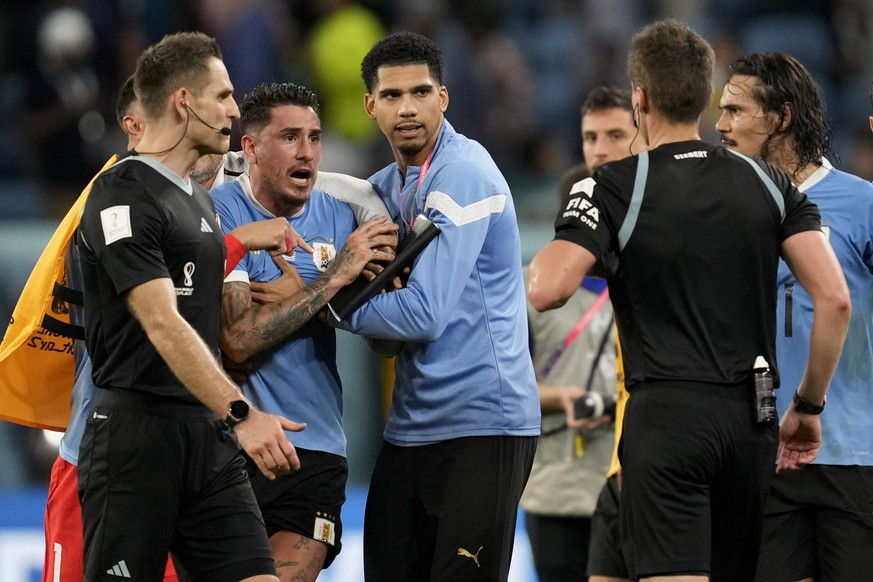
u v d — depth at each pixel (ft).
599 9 152.25
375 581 57.41
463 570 54.44
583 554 70.90
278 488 56.34
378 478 57.52
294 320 53.83
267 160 56.03
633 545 48.73
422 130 55.83
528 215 121.90
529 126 142.31
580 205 49.06
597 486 69.31
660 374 48.37
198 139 50.31
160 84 49.98
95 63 126.82
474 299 55.42
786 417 52.34
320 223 57.77
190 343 47.03
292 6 142.82
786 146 56.39
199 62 50.11
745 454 48.47
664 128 50.24
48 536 56.80
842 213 55.98
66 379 57.41
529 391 56.70
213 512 50.47
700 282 48.24
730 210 48.47
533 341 71.51
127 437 49.08
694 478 48.19
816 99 56.18
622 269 49.14
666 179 48.80
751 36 154.40
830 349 48.80
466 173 54.80
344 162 136.46
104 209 48.16
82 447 50.29
